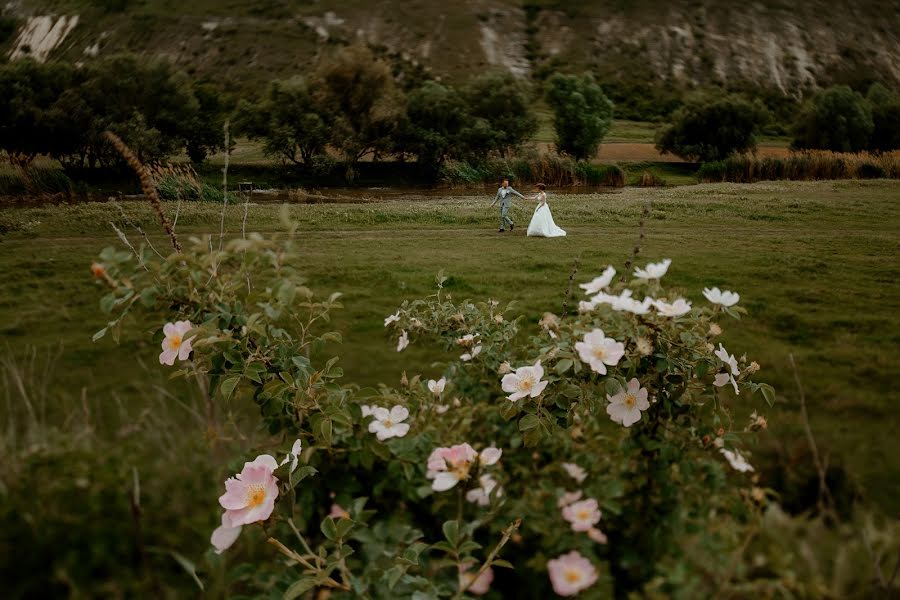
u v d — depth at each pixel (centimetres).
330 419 234
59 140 3981
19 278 941
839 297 823
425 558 208
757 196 2261
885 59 12756
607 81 11319
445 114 4725
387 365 537
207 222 1593
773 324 703
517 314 741
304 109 4534
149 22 12275
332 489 243
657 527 230
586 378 284
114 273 248
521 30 12538
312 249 1246
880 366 548
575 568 191
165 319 271
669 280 937
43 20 13675
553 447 311
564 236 1458
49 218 1552
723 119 5419
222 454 254
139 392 388
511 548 230
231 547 204
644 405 266
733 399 452
